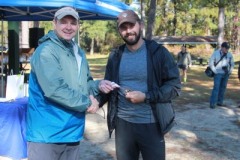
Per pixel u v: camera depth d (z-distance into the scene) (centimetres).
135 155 321
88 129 667
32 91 274
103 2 616
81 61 290
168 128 304
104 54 5700
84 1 540
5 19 862
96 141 590
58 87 258
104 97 315
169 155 527
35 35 961
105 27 5562
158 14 4816
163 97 294
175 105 955
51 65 260
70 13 268
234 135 645
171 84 298
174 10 4731
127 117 309
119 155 319
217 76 909
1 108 458
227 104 980
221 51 906
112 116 315
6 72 850
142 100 294
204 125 721
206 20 4822
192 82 1572
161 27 4847
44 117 270
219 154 536
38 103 271
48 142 271
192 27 5128
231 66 918
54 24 274
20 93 502
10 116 460
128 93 294
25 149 472
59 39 272
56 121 270
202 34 5147
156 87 300
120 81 309
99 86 303
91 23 5559
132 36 296
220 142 600
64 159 287
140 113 305
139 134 308
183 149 558
